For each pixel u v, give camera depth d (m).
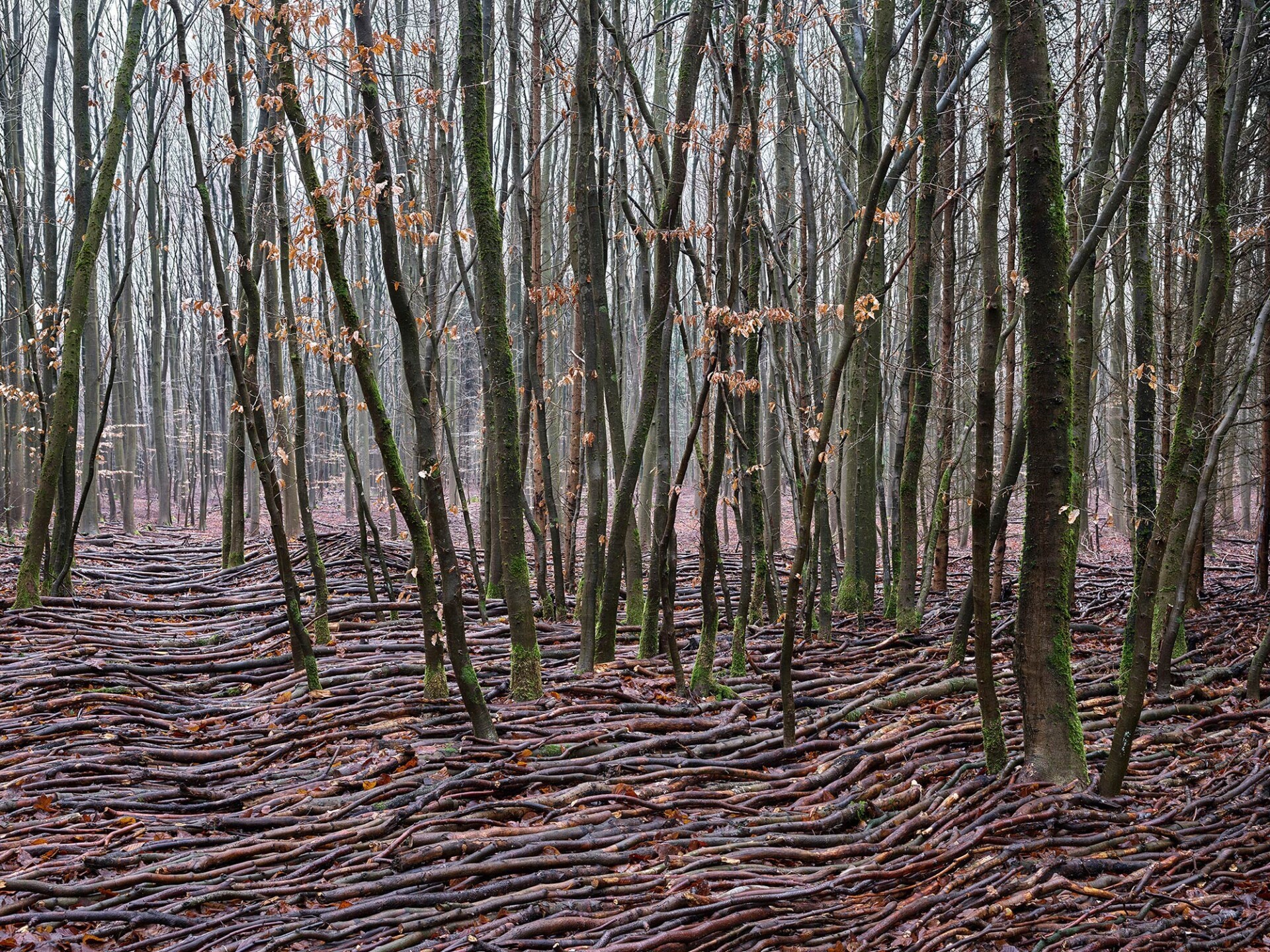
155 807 3.65
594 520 5.57
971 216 10.46
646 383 5.33
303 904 2.89
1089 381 5.51
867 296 3.66
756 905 2.87
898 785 3.78
